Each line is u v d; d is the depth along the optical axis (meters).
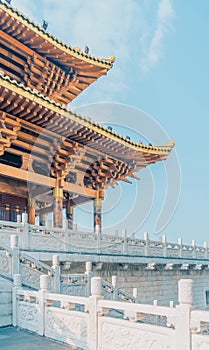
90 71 23.88
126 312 6.77
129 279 18.52
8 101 16.36
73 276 11.81
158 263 20.62
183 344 5.59
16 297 9.94
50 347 7.79
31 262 11.45
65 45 21.33
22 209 21.48
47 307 8.81
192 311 5.60
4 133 17.77
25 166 19.67
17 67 21.22
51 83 22.89
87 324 7.57
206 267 27.14
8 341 8.27
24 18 18.88
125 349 6.63
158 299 20.41
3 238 13.10
